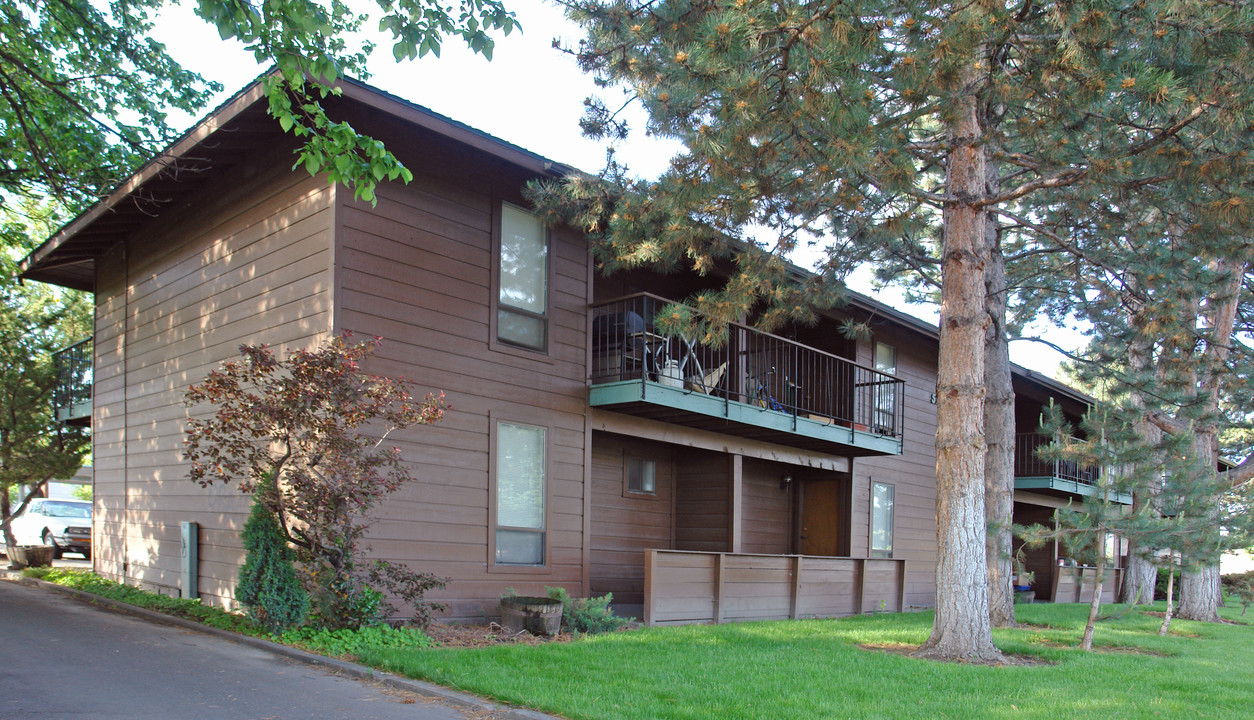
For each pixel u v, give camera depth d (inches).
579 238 466.6
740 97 304.7
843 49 285.4
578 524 445.1
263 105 370.0
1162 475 485.4
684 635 382.3
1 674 248.7
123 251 537.0
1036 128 341.1
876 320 649.0
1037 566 906.7
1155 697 295.4
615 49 365.1
